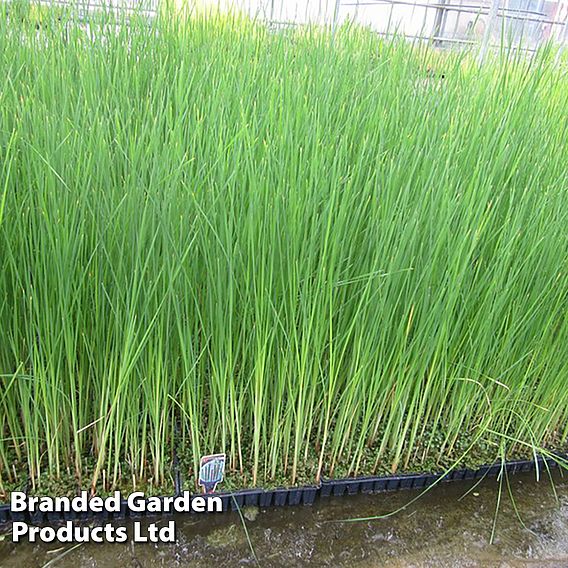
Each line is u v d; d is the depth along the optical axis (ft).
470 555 3.84
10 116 3.93
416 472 4.33
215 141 3.63
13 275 3.15
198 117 4.25
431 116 5.00
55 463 3.82
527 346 4.16
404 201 3.43
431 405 4.29
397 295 3.59
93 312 3.40
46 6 7.15
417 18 19.76
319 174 3.52
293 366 3.71
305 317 3.39
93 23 6.75
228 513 3.94
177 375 3.91
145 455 4.00
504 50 6.72
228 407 4.02
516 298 3.99
